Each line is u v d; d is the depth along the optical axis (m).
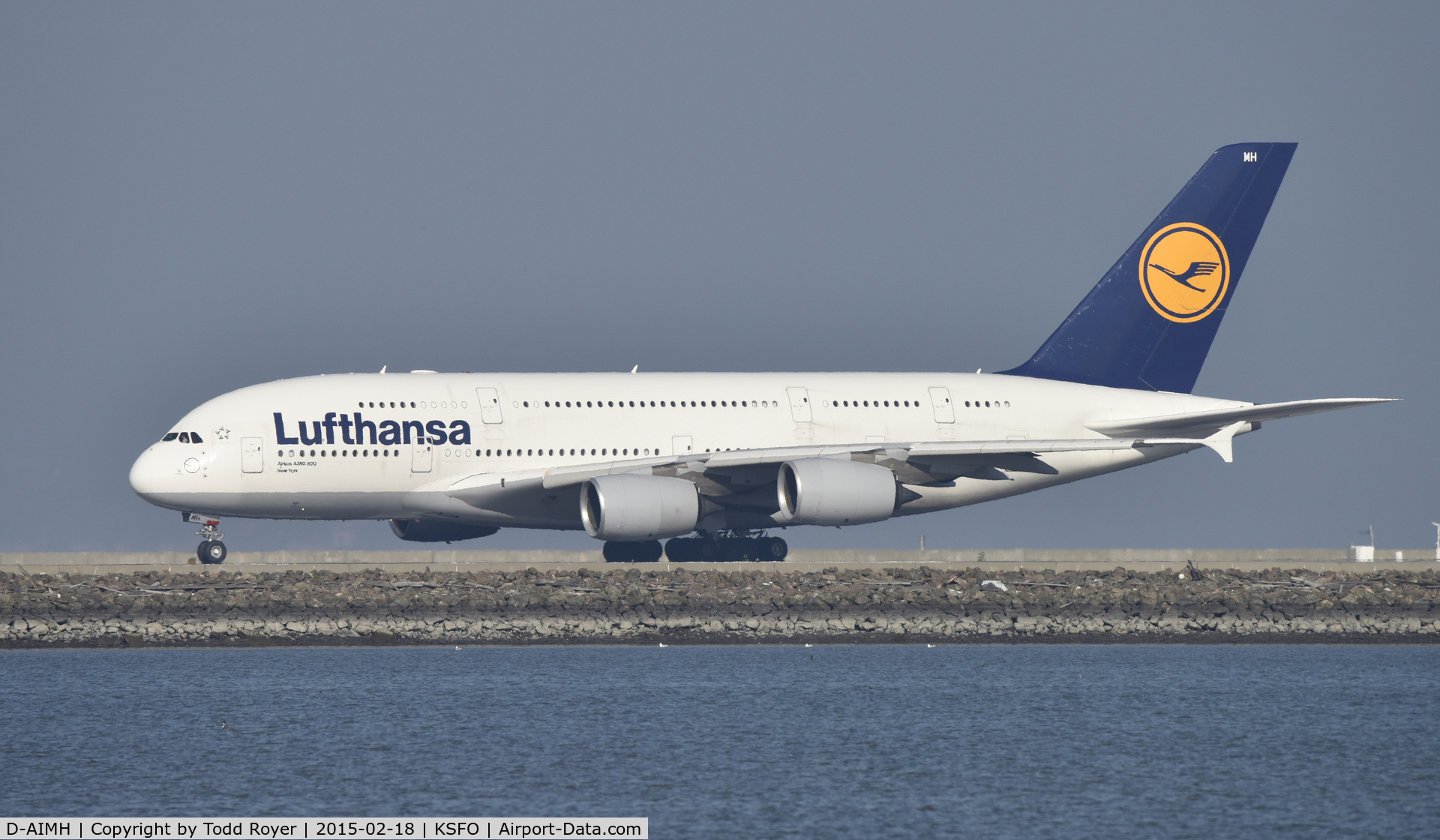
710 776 105.62
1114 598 169.00
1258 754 112.56
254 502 181.88
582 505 181.62
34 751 112.19
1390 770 108.44
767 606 165.75
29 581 175.12
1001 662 150.12
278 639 158.62
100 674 141.25
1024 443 183.50
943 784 104.00
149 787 103.62
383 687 134.38
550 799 100.69
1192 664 149.00
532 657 151.12
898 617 165.12
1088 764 109.50
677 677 139.75
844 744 114.56
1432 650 159.12
